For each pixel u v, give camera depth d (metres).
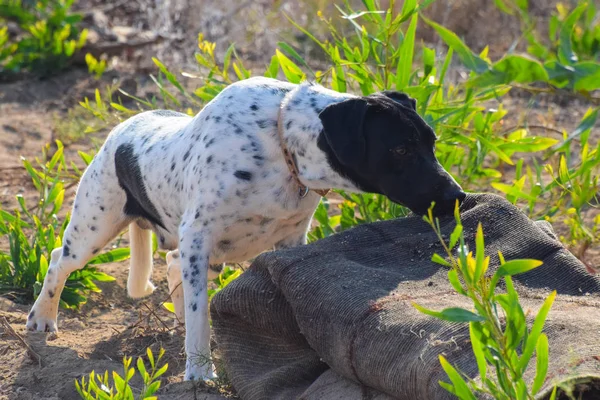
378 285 4.21
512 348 3.09
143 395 4.16
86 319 6.39
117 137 5.71
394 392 3.78
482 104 9.60
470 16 13.11
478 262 3.05
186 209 5.18
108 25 13.34
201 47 7.17
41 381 4.98
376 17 6.32
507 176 8.86
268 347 4.67
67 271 5.91
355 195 6.54
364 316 3.98
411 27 6.31
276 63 6.70
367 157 4.68
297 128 4.86
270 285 4.49
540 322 3.06
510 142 6.82
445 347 3.61
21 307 6.48
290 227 5.28
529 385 3.30
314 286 4.25
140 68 12.04
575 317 3.73
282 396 4.30
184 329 5.82
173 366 5.36
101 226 5.78
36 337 5.74
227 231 5.09
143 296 6.39
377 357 3.84
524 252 4.42
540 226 4.78
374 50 6.48
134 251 6.11
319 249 4.54
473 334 3.16
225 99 5.12
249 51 12.57
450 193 4.66
